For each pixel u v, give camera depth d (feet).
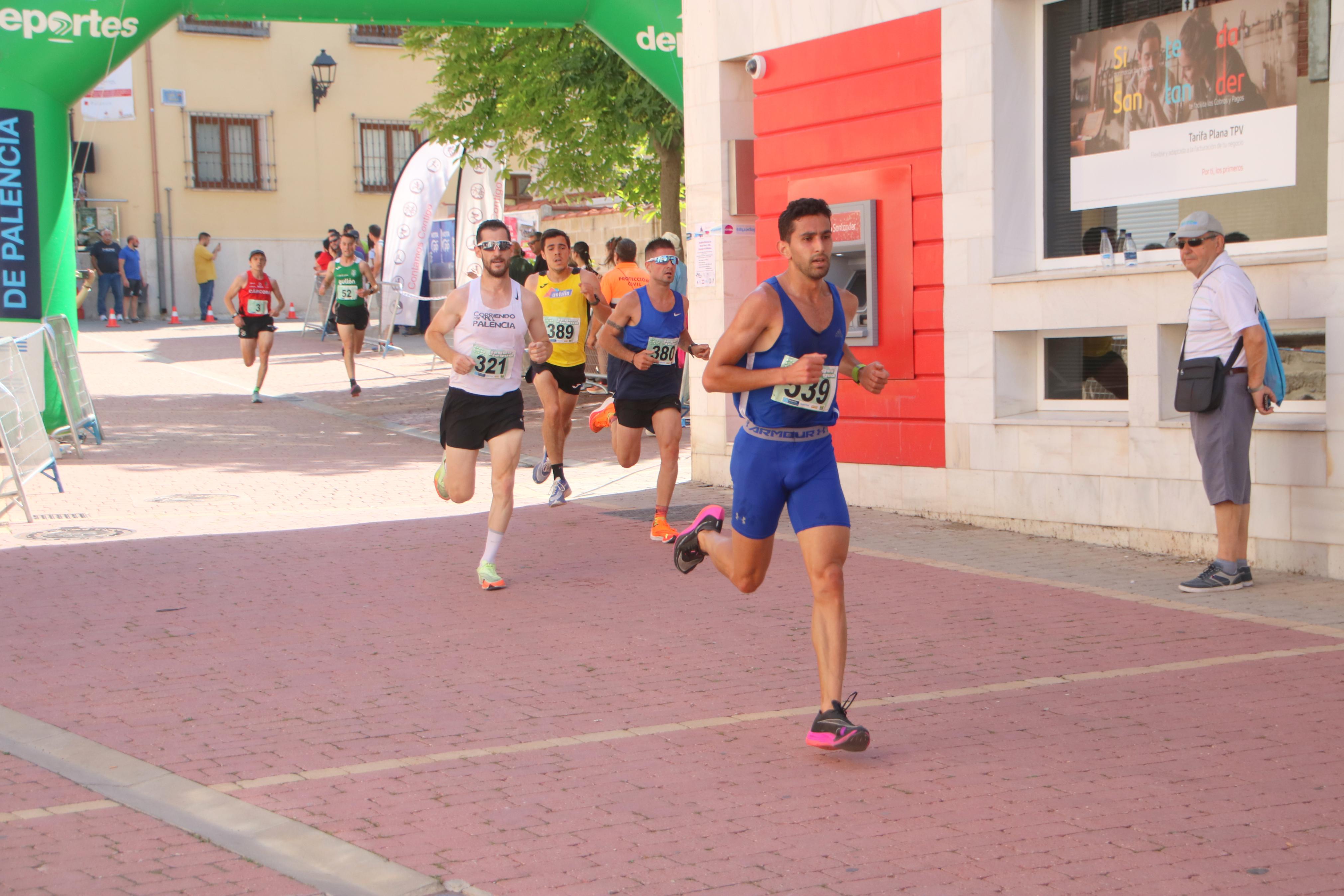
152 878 12.65
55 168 44.24
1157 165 29.55
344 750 16.53
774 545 30.71
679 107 46.37
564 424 35.17
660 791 14.98
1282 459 26.27
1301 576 26.13
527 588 26.17
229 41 111.14
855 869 12.75
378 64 117.29
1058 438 30.27
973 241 31.71
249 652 21.39
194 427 54.24
